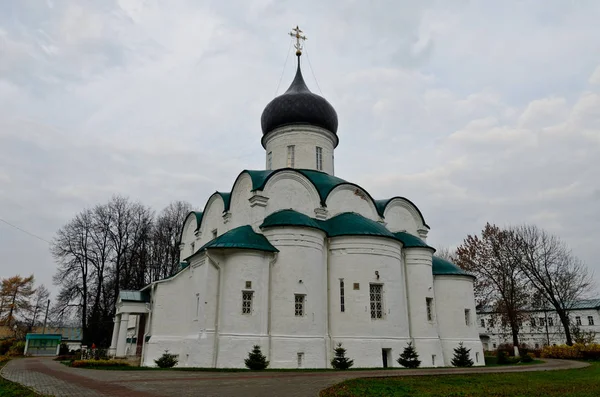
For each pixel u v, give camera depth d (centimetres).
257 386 1421
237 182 3097
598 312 7900
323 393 1243
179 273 3114
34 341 4997
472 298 3306
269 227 2608
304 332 2458
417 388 1390
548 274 4894
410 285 3012
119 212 5422
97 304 4978
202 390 1319
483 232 5150
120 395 1224
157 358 2883
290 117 3481
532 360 3447
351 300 2634
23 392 1312
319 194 2959
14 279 7075
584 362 3222
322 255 2692
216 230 3316
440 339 3059
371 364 2520
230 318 2366
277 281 2514
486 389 1401
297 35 3966
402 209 3484
